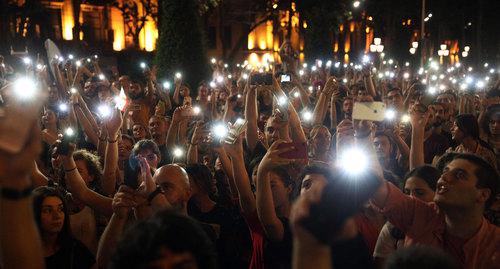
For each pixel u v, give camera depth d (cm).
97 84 1075
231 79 1706
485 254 291
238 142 393
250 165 507
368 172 204
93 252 445
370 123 383
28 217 194
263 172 352
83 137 784
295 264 150
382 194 306
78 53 3188
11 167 178
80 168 502
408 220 310
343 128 407
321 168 340
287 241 362
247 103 611
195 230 188
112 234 349
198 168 448
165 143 734
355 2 2852
